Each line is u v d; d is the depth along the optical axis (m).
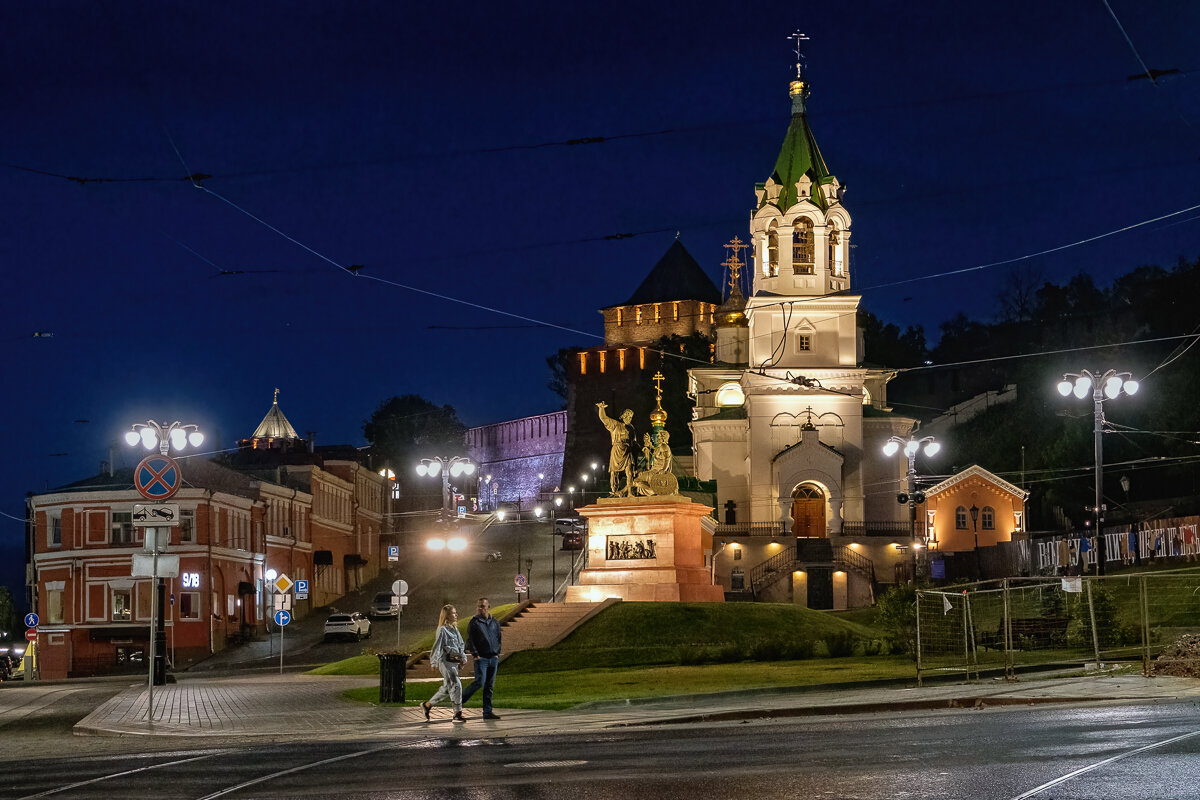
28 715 32.53
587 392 154.88
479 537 120.12
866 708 24.59
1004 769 15.00
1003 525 91.44
